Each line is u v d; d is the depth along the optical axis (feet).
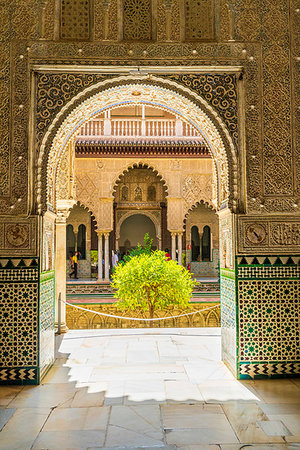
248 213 9.39
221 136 9.65
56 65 9.43
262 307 9.30
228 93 9.68
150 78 9.68
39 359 8.97
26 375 8.89
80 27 9.64
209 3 9.83
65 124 10.00
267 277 9.34
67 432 6.53
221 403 7.71
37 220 9.17
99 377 9.30
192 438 6.30
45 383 8.94
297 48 9.73
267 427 6.66
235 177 9.52
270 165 9.50
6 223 9.11
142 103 11.65
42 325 9.29
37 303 9.04
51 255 10.49
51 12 9.58
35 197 9.26
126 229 49.49
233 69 9.64
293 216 9.46
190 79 9.70
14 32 9.48
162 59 9.57
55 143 9.86
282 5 9.82
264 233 9.41
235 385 8.75
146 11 9.77
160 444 6.12
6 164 9.22
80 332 14.55
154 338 13.34
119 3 9.70
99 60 9.51
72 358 10.93
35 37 9.48
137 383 8.86
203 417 7.07
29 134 9.30
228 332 9.98
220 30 9.70
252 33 9.71
